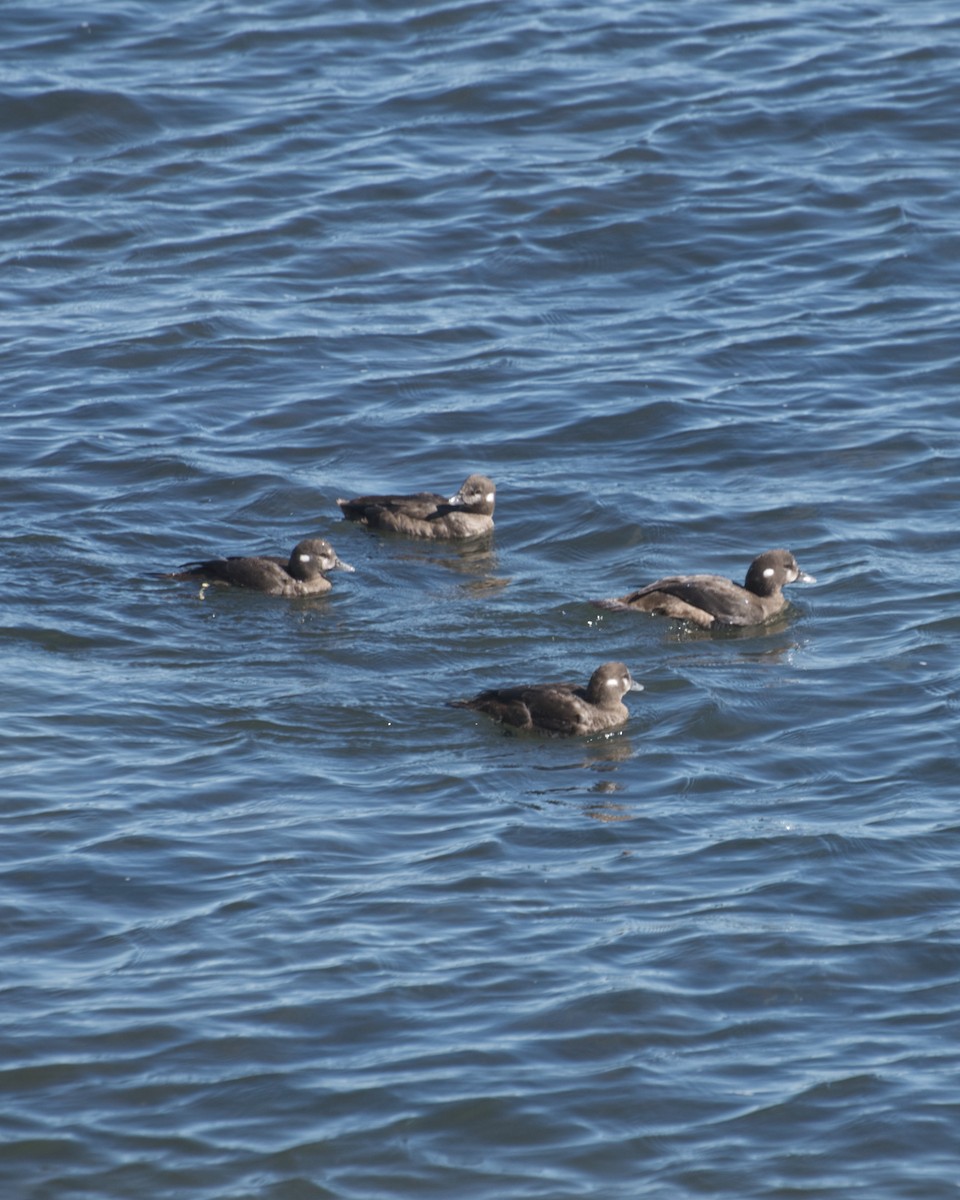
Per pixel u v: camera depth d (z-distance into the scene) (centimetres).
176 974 1494
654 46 3681
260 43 3688
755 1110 1355
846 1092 1370
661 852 1662
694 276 3019
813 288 2972
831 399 2667
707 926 1552
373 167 3306
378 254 3075
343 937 1538
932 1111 1351
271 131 3409
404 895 1595
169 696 1941
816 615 2145
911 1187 1285
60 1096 1366
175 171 3297
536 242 3100
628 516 2378
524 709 1886
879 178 3253
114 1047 1411
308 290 2988
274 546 2336
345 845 1670
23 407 2656
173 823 1703
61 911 1573
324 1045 1418
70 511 2381
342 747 1852
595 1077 1387
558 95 3512
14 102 3441
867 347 2798
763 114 3438
